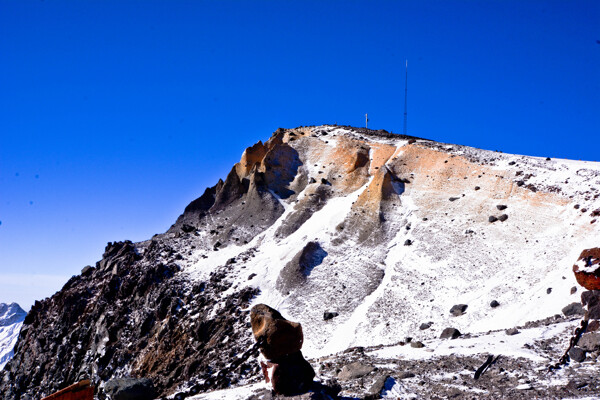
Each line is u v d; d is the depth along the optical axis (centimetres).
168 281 5959
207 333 4941
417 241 5512
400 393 1922
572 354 2188
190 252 6762
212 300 5431
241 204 7612
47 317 6931
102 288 6525
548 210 5131
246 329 4700
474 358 2344
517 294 4097
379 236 5778
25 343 6850
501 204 5547
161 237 7544
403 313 4453
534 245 4728
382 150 7519
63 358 6000
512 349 2436
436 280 4797
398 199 6269
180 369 4581
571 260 4197
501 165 6344
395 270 5156
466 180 6266
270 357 1881
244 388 2227
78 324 6338
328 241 5962
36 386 6016
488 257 4850
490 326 3791
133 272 6469
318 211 6794
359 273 5256
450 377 2102
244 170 8112
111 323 5891
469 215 5622
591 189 5109
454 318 4150
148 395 2548
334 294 5047
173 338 5150
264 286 5450
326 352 4231
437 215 5847
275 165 7850
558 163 6175
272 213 7056
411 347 2767
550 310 3581
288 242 6247
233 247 6612
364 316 4603
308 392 1830
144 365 5081
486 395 1869
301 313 4941
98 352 5647
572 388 1848
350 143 7938
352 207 6372
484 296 4281
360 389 1989
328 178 7406
